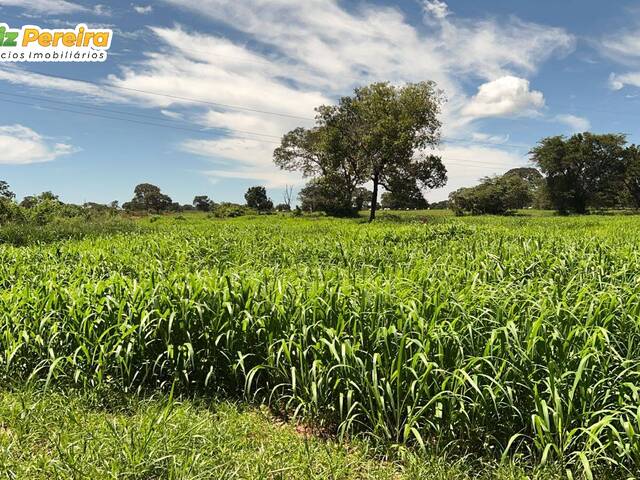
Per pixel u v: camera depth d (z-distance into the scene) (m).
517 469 3.16
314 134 52.12
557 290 4.64
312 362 4.22
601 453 3.19
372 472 3.21
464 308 4.06
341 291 4.57
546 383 3.32
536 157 64.69
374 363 3.53
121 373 4.45
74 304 4.68
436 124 41.38
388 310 4.05
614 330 3.99
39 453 3.27
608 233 14.67
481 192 56.50
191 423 3.65
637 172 60.44
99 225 22.16
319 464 3.27
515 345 3.54
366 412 3.62
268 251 10.41
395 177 41.50
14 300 5.09
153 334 4.55
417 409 3.59
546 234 13.66
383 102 40.12
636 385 3.37
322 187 50.03
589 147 61.09
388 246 10.30
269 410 4.16
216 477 2.99
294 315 4.32
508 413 3.51
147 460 3.00
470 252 8.30
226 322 4.39
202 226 24.91
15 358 4.72
